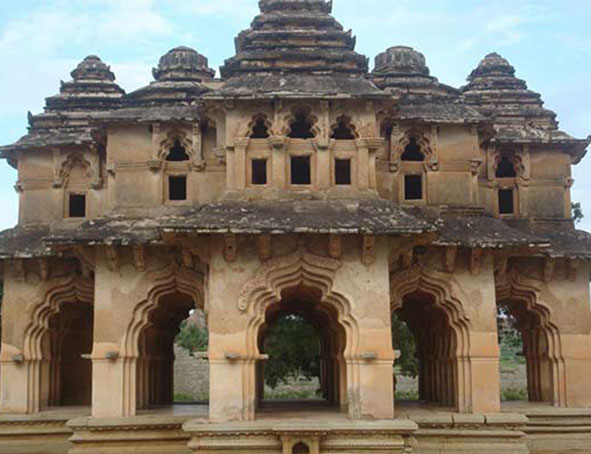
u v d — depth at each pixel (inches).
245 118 552.4
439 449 579.5
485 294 598.2
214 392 513.3
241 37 652.7
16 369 657.0
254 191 542.6
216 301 521.0
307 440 492.4
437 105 651.5
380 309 526.0
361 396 518.0
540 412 640.4
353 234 511.8
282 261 524.4
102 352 581.6
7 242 658.8
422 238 529.0
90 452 567.2
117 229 585.6
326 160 547.5
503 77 774.5
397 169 628.4
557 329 670.5
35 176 690.8
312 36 593.3
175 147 629.9
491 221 617.3
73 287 660.1
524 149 700.7
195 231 495.5
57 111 726.5
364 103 554.6
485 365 593.9
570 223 700.0
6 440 639.8
